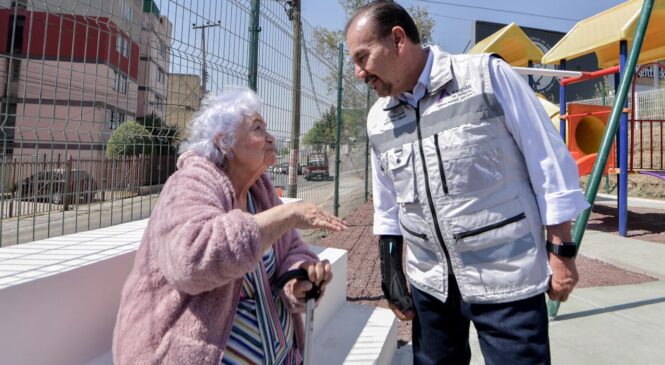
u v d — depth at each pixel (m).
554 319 3.11
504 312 1.42
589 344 2.72
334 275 2.85
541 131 1.38
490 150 1.38
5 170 1.87
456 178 1.41
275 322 1.45
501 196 1.40
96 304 1.67
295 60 4.89
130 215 2.45
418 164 1.51
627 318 3.13
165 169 2.52
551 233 1.40
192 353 1.17
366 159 9.66
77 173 2.12
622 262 4.59
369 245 5.84
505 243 1.40
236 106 1.39
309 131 5.69
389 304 1.84
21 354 1.38
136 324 1.21
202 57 2.75
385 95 1.55
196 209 1.18
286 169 4.77
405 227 1.67
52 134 1.96
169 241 1.14
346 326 2.67
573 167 1.39
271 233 1.23
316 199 6.50
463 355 1.70
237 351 1.31
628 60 3.22
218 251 1.10
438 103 1.45
